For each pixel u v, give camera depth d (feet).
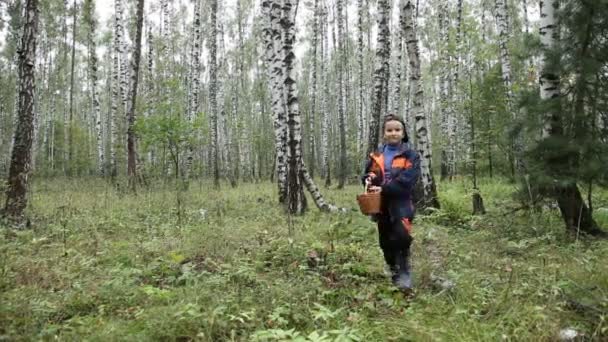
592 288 14.62
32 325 12.32
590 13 24.41
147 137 48.21
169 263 18.22
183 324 12.34
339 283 16.22
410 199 16.16
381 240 16.49
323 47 105.81
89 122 147.95
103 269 18.34
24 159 29.25
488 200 42.34
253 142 126.72
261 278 16.71
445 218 30.96
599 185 25.25
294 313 13.25
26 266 17.54
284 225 28.30
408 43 37.37
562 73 25.75
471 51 61.87
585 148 24.39
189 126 49.01
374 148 50.24
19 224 28.07
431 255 20.49
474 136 56.08
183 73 106.63
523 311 13.12
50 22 105.91
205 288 14.92
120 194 48.24
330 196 51.34
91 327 12.46
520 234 25.30
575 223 25.20
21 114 29.43
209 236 23.38
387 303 14.56
